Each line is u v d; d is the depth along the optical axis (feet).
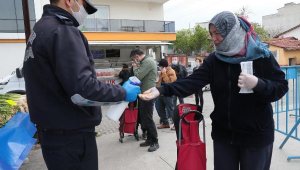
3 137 8.57
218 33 7.26
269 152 7.85
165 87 8.17
